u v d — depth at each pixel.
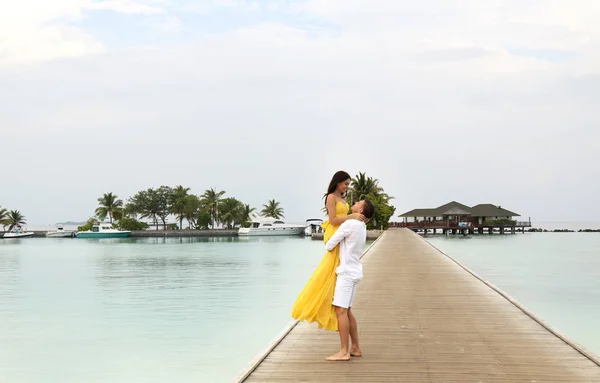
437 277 18.30
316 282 7.50
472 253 55.56
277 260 50.19
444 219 110.38
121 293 27.20
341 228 7.36
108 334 17.06
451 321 10.41
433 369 7.06
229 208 128.75
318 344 8.55
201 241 101.50
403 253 30.05
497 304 12.52
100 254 63.56
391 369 7.07
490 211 111.12
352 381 6.59
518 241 85.81
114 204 126.25
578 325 17.55
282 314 20.34
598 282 29.59
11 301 24.69
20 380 12.62
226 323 18.64
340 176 7.47
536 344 8.45
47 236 128.25
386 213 89.62
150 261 50.75
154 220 141.50
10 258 57.25
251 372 7.00
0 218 135.38
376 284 16.41
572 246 70.25
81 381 12.47
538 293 25.28
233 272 38.22
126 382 12.41
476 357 7.66
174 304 23.06
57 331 17.59
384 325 10.03
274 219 125.94
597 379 6.60
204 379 12.52
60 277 36.25
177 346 15.45
